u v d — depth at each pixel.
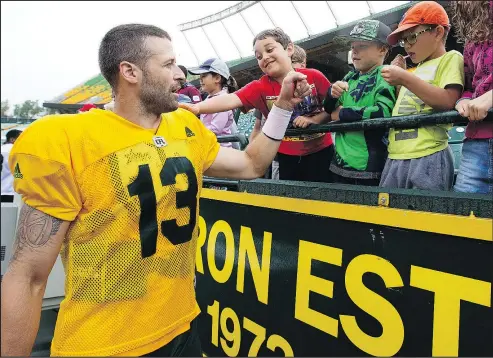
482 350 1.05
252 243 1.76
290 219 1.58
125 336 1.25
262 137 1.57
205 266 2.07
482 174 1.39
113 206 1.21
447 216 1.11
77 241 1.24
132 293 1.25
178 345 1.36
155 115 1.33
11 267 1.19
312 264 1.49
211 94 2.96
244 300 1.80
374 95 1.73
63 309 1.28
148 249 1.25
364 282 1.32
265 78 2.03
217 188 2.14
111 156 1.21
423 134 1.56
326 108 1.88
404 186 1.61
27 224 1.18
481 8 1.34
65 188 1.17
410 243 1.20
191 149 1.40
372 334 1.30
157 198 1.25
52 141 1.16
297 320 1.54
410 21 1.58
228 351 1.90
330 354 1.42
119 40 1.24
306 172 2.07
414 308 1.19
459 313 1.09
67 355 1.25
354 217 1.34
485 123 1.38
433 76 1.58
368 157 1.75
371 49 1.77
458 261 1.10
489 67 1.37
